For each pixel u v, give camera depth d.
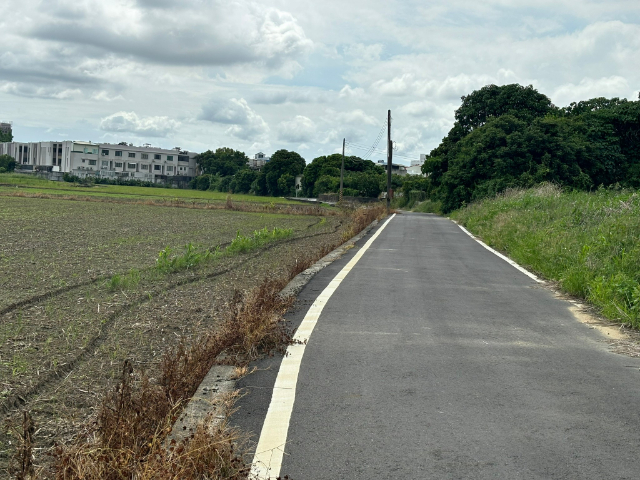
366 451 3.93
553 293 10.86
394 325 7.80
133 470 3.09
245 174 116.06
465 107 59.16
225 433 3.99
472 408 4.79
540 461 3.82
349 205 49.69
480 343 6.96
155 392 4.24
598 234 14.04
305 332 7.25
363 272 12.84
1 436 4.18
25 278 11.34
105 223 27.12
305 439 4.11
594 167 51.09
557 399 5.06
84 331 7.30
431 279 12.16
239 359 5.96
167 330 7.53
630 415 4.71
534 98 56.91
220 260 15.51
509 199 31.53
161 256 13.20
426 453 3.92
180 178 128.00
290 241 21.94
